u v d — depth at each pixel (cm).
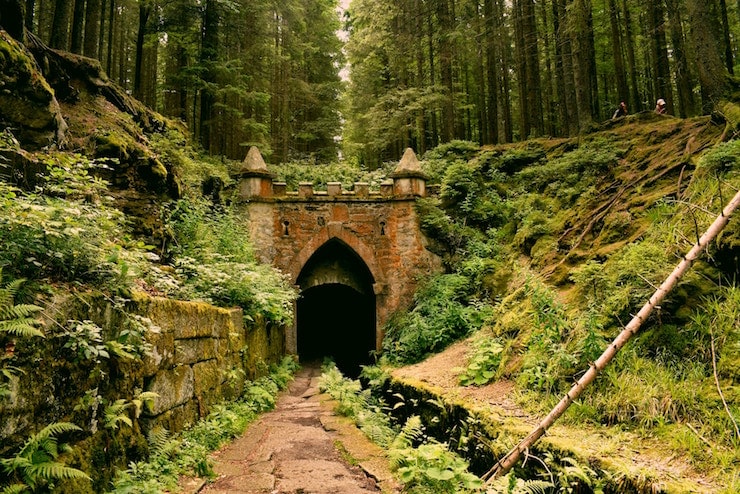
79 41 1555
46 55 905
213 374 645
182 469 444
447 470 452
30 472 267
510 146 1719
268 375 1040
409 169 1506
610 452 424
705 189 678
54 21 1352
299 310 2172
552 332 663
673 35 1686
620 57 1902
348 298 2138
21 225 356
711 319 513
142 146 962
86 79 1069
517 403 620
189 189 1109
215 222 1170
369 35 2034
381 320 1478
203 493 420
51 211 386
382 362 1244
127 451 399
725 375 458
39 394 300
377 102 2247
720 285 542
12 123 632
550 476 433
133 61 2748
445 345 1089
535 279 918
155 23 1852
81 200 518
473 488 415
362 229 1512
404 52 1981
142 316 447
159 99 2636
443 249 1475
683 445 409
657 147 1098
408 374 955
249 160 1480
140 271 457
